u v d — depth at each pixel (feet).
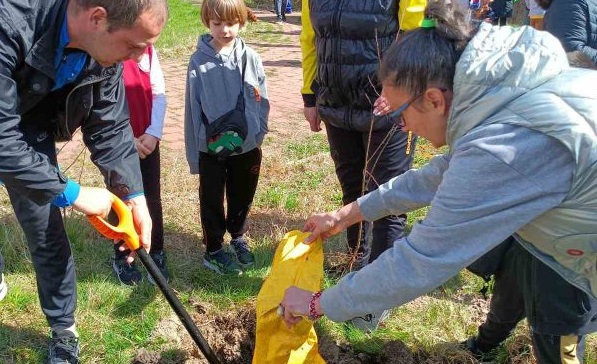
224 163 10.87
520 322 9.75
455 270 5.72
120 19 6.11
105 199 7.07
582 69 5.60
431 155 16.98
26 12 6.29
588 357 9.12
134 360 9.08
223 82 10.29
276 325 7.80
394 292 6.03
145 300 10.31
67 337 8.82
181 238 12.44
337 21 9.10
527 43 5.39
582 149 5.17
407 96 5.76
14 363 8.85
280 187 14.98
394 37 9.27
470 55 5.38
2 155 6.35
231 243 11.87
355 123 9.61
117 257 10.96
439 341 9.64
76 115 7.72
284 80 25.84
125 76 9.86
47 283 8.43
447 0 5.66
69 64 6.93
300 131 18.94
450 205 5.53
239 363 9.63
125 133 8.37
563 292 6.68
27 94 6.87
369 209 7.88
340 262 11.26
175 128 18.83
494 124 5.37
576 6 10.30
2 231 11.98
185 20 44.93
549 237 6.03
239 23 10.27
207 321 10.03
